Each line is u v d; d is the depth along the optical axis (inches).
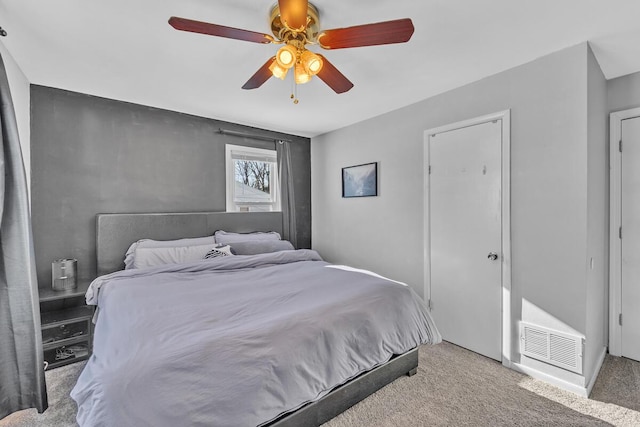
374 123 142.6
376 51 84.5
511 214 96.0
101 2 62.8
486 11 67.3
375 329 73.9
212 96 116.2
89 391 46.0
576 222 82.8
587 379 81.0
